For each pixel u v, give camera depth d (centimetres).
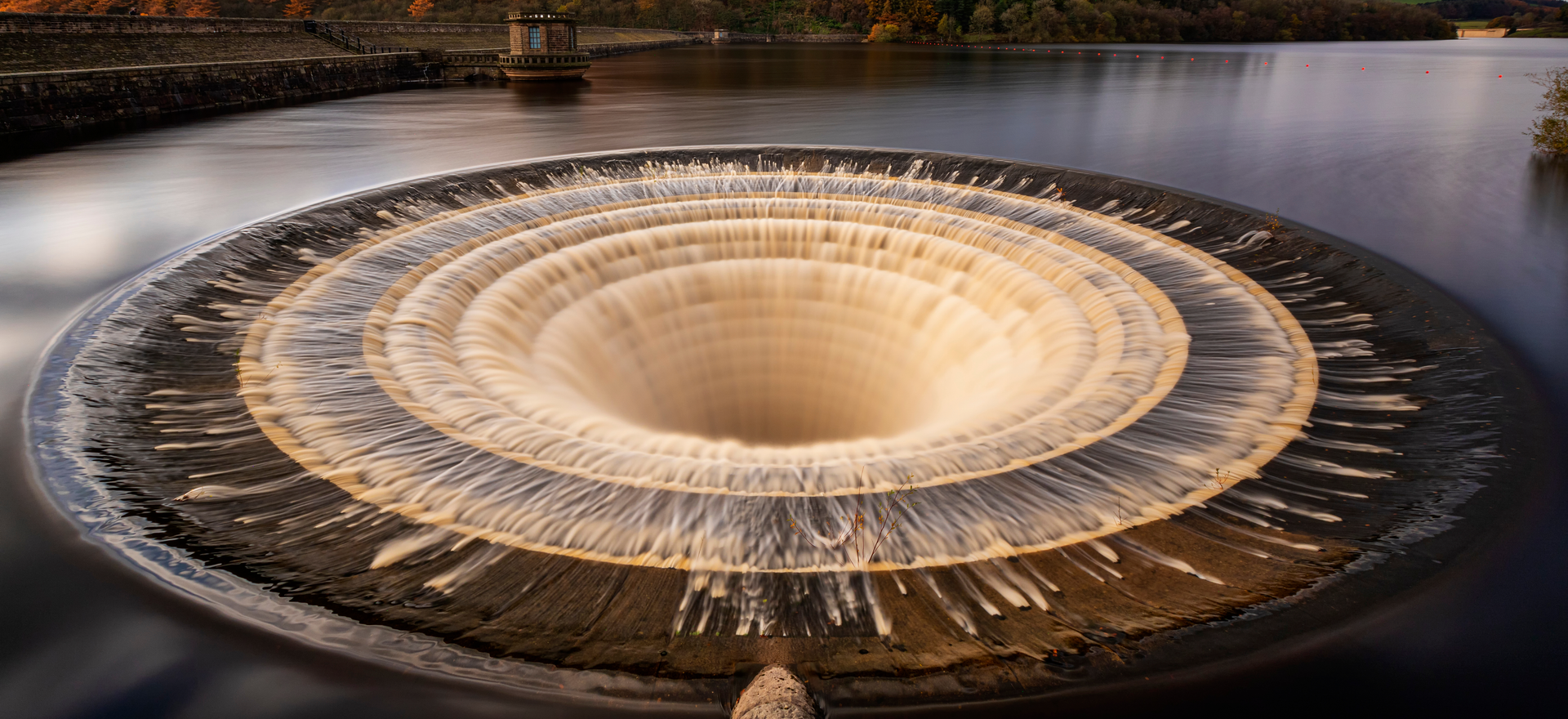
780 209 2050
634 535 886
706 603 784
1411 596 787
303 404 1195
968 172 2362
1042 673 694
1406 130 3334
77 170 2439
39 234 1808
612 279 1822
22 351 1294
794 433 2002
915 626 754
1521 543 865
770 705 615
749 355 1961
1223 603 785
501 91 4959
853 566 838
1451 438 1088
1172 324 1471
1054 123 3566
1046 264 1717
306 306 1504
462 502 952
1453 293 1500
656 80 5738
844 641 735
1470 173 2470
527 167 2334
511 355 1498
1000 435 1138
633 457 1055
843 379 1942
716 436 1967
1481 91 4866
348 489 984
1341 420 1155
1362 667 700
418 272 1653
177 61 3938
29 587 797
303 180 2359
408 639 735
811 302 1948
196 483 997
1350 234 1817
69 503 940
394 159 2667
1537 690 676
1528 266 1639
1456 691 676
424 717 649
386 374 1300
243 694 669
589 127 3412
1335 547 871
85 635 733
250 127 3291
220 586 805
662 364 1862
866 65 7419
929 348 1823
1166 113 3919
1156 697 669
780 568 834
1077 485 992
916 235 1905
